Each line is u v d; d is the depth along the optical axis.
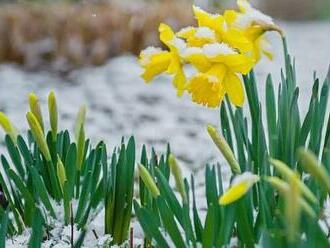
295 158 1.12
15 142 1.19
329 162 1.05
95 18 3.89
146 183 1.02
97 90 3.19
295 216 0.87
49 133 1.18
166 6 4.28
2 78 3.47
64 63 3.79
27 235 1.17
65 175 1.16
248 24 1.09
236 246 1.11
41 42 3.84
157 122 2.59
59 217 1.19
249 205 1.05
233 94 1.06
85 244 1.17
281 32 1.11
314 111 1.12
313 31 6.07
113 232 1.17
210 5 5.02
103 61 3.80
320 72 3.68
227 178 1.62
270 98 1.15
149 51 1.09
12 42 3.84
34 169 1.13
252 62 1.05
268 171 1.09
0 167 1.70
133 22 3.99
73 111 2.74
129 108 2.82
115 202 1.15
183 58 1.06
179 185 1.01
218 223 1.02
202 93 1.03
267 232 0.92
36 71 3.70
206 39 1.06
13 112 2.71
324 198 1.12
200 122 2.59
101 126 2.50
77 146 1.19
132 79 3.38
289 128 1.11
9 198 1.17
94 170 1.19
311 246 0.91
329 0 7.42
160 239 1.01
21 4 4.62
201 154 2.07
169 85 3.28
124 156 1.14
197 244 1.07
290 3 7.37
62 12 4.01
